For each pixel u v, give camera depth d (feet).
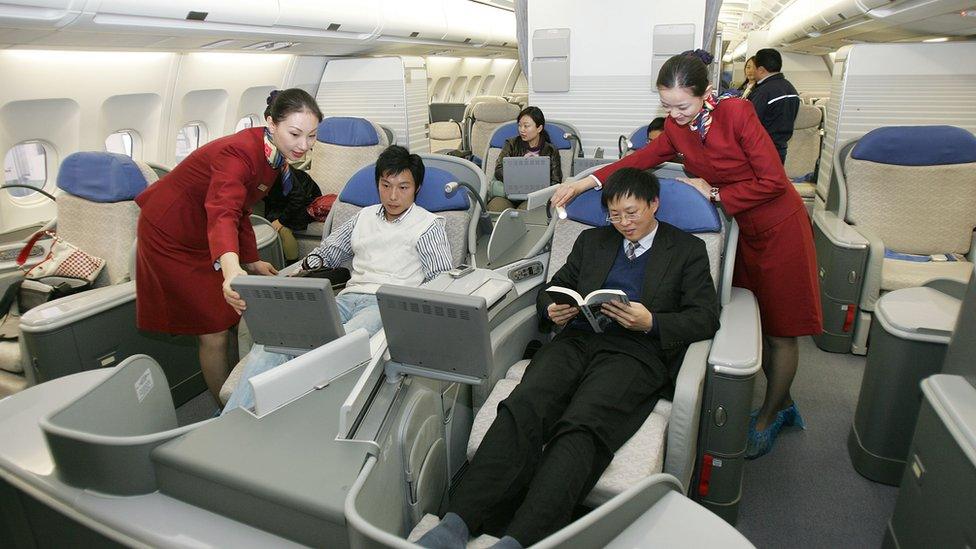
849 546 6.16
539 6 13.65
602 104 13.97
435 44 19.34
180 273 7.14
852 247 9.90
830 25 17.40
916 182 10.64
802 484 7.13
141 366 5.12
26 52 8.98
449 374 4.47
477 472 4.77
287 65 14.71
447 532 4.11
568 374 5.75
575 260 6.85
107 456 4.04
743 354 5.74
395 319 4.29
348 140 13.84
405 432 4.39
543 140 13.25
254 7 10.43
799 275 7.00
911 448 5.33
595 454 5.01
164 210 6.97
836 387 9.39
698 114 6.84
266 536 3.76
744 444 6.03
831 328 10.52
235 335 9.01
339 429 4.06
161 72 11.38
